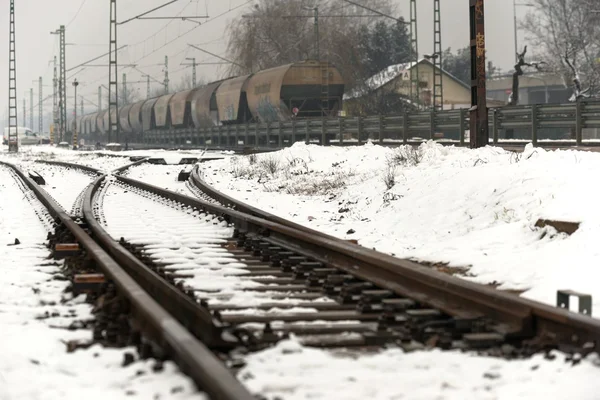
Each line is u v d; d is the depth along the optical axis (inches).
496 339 451.5
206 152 3976.4
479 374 394.3
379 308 545.3
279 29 5669.3
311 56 5644.7
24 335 474.0
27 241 961.5
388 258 652.7
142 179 2397.9
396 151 1772.9
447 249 871.7
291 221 1124.5
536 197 916.6
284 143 3752.5
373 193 1373.0
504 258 777.6
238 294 615.2
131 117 6653.5
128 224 1144.8
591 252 713.6
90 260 700.0
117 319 466.6
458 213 1020.5
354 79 5502.0
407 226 1056.8
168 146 5531.5
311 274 692.1
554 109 1875.0
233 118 4301.2
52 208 1179.9
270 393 362.0
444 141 2306.8
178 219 1213.7
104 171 2578.7
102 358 409.1
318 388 369.1
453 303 545.0
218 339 426.9
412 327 475.8
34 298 594.9
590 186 882.1
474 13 1497.3
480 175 1084.5
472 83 1515.7
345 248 720.3
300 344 449.7
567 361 401.1
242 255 847.7
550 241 804.0
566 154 1048.8
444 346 447.2
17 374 390.3
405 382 378.3
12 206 1509.6
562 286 642.8
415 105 5064.0
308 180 1859.0
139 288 497.7
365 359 419.2
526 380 384.2
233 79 4436.5
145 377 368.2
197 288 640.4
